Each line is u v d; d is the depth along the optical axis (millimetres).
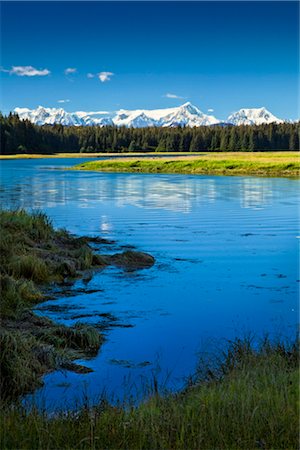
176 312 11789
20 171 76062
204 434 5191
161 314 11664
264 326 10812
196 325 10938
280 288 13750
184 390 7395
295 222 25172
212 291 13484
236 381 6883
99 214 28656
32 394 7672
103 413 6105
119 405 6688
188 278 14781
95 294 13203
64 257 16203
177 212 29281
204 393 6473
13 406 6766
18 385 7801
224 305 12328
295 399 5902
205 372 8133
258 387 6430
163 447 5027
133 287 13875
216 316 11531
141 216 27719
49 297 12859
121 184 50469
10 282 12430
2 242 15398
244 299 12797
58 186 48438
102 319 11312
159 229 23297
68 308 12070
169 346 9734
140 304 12406
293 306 12211
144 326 10883
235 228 23500
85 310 11930
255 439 5078
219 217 27094
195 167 71312
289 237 21062
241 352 8641
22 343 8609
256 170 66250
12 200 35875
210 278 14773
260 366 7680
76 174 67812
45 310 11891
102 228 23688
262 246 19266
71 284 14141
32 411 6195
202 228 23562
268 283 14242
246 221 25656
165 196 38312
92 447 5039
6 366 7891
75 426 5730
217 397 6180
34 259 14359
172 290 13602
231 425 5359
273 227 23719
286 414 5465
